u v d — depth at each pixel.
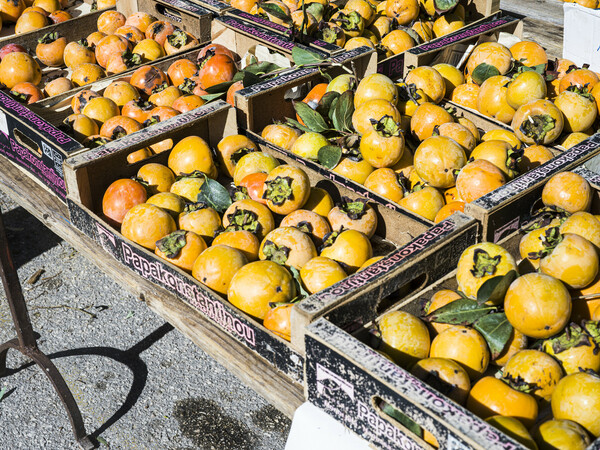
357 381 1.35
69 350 2.93
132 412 2.64
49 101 2.78
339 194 2.25
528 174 1.95
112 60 3.10
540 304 1.48
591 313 1.63
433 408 1.23
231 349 1.71
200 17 3.19
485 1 3.32
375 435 1.38
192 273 1.88
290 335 1.63
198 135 2.46
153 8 3.50
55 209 2.29
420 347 1.55
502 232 1.88
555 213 1.87
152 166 2.24
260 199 2.10
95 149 2.17
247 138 2.43
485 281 1.56
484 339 1.57
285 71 2.63
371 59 2.74
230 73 2.76
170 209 2.08
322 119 2.42
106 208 2.11
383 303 1.82
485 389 1.42
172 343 2.98
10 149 2.51
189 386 2.76
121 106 2.74
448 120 2.33
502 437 1.17
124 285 2.00
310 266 1.79
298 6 3.28
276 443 2.53
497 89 2.48
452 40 2.95
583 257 1.59
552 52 3.61
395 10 3.26
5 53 3.17
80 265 3.43
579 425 1.34
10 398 2.71
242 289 1.70
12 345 2.41
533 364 1.47
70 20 3.43
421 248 1.70
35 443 2.53
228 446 2.51
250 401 2.70
